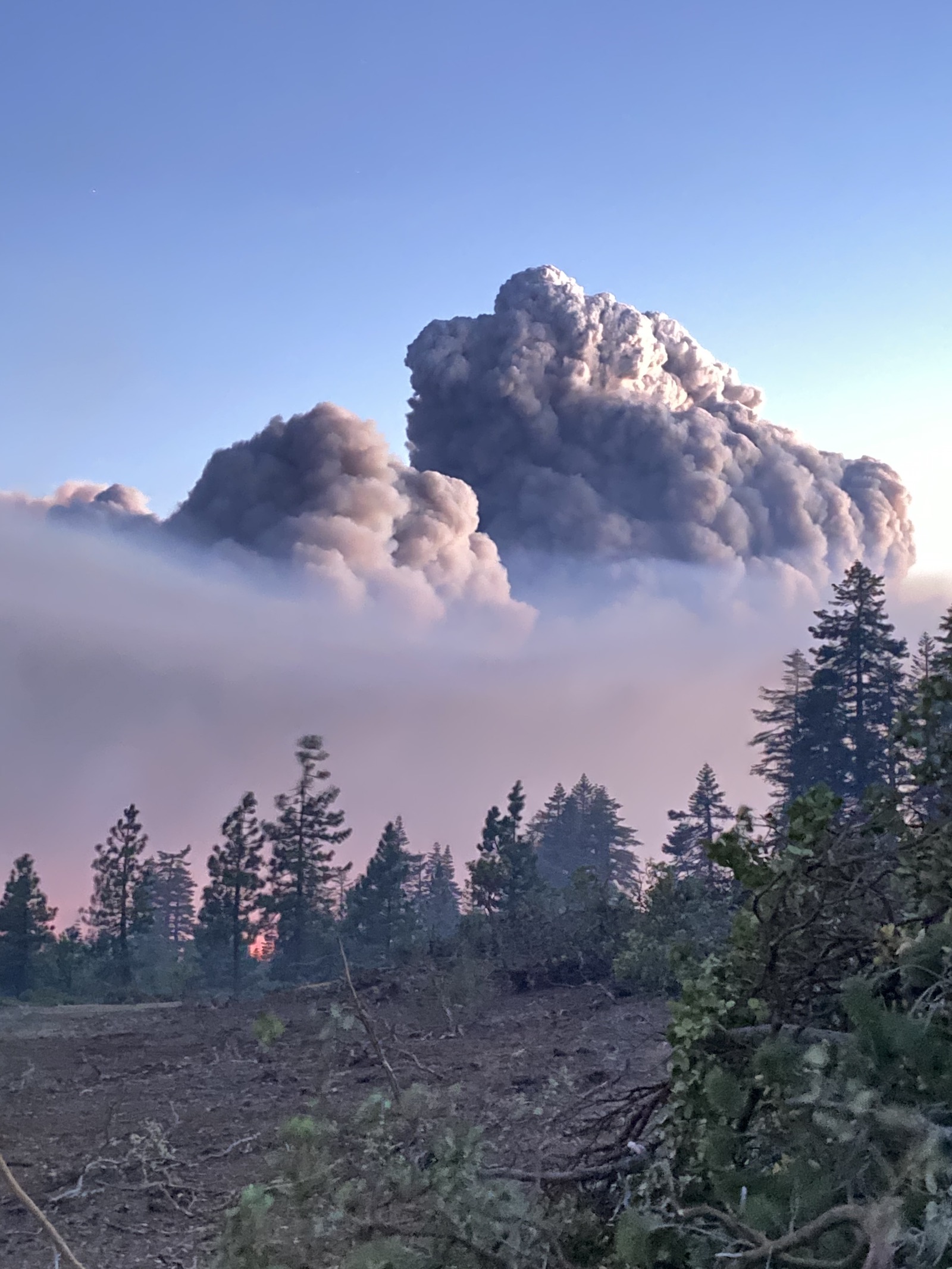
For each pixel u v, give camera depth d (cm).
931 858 517
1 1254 613
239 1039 1446
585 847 7375
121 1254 607
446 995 1523
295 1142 443
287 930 4631
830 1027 495
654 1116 567
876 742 3984
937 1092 364
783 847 511
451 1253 403
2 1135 888
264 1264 411
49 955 4619
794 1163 375
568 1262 412
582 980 1661
